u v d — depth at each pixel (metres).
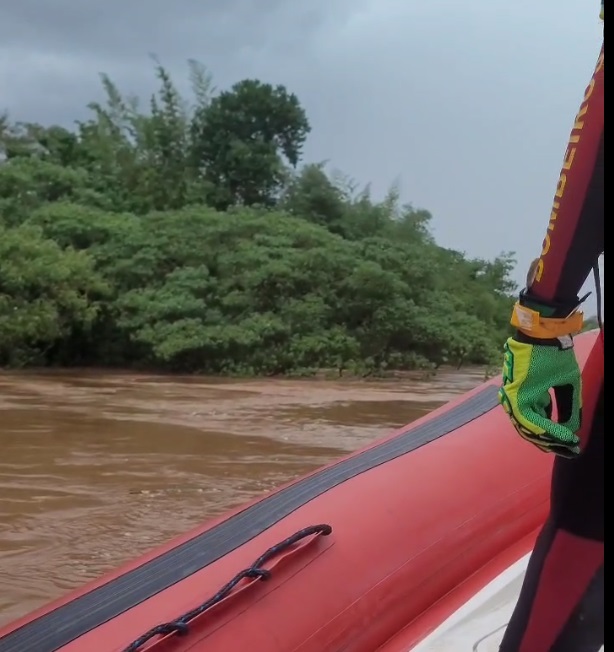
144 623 1.85
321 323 19.48
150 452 8.04
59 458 7.70
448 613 2.03
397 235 26.28
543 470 2.48
